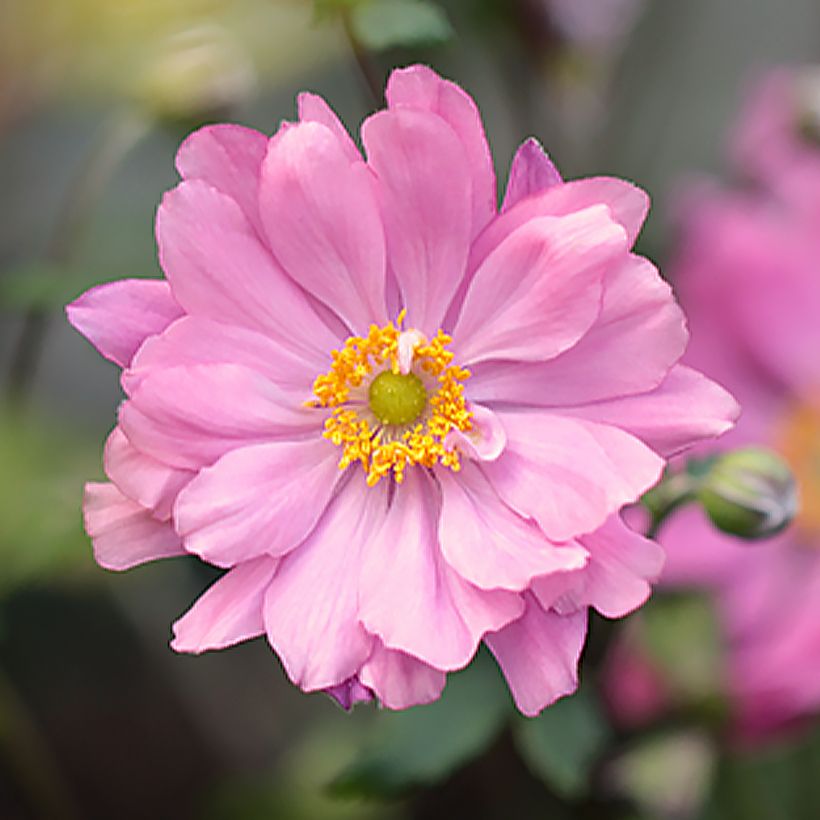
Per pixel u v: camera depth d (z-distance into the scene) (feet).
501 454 1.04
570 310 1.02
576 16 1.31
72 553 1.20
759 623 1.26
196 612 1.03
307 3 1.17
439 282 1.05
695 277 1.31
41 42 1.29
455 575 1.04
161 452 1.02
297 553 1.05
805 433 1.30
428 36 1.10
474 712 1.13
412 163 1.02
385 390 1.08
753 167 1.34
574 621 1.01
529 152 1.02
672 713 1.21
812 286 1.30
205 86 1.23
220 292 1.03
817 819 1.26
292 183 1.02
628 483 1.00
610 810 1.26
